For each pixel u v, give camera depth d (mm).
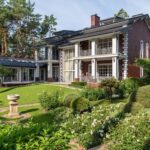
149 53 43250
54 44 50531
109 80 22938
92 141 9375
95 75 40312
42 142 3889
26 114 18188
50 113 17000
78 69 43656
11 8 56312
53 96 19141
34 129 4348
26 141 4016
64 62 49594
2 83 44219
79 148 9023
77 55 43594
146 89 13008
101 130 9734
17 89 34312
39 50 53000
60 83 41625
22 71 49000
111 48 38844
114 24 41719
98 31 42750
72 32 53219
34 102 24391
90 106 14719
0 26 55531
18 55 57969
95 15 48500
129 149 8109
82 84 35719
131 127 9016
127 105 12031
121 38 39594
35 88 33531
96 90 22438
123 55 38500
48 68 50688
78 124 10586
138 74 39531
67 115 14367
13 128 4520
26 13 56156
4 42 56719
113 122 10258
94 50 40562
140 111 11250
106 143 9156
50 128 4402
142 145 8094
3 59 47219
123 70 38938
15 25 58094
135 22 40750
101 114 11289
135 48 40531
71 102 15734
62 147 3967
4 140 3848
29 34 58312
